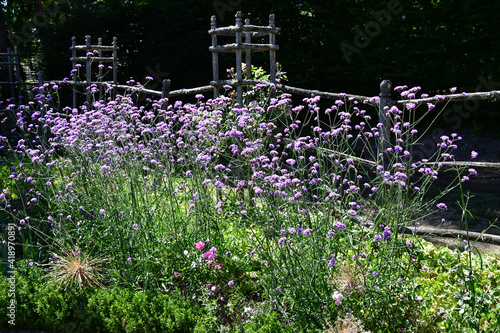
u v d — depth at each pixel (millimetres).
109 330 2965
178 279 3357
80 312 3012
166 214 3623
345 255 2996
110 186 3787
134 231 3404
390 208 3094
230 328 2822
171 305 2912
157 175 3893
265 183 2984
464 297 2715
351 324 2658
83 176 4066
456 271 3037
